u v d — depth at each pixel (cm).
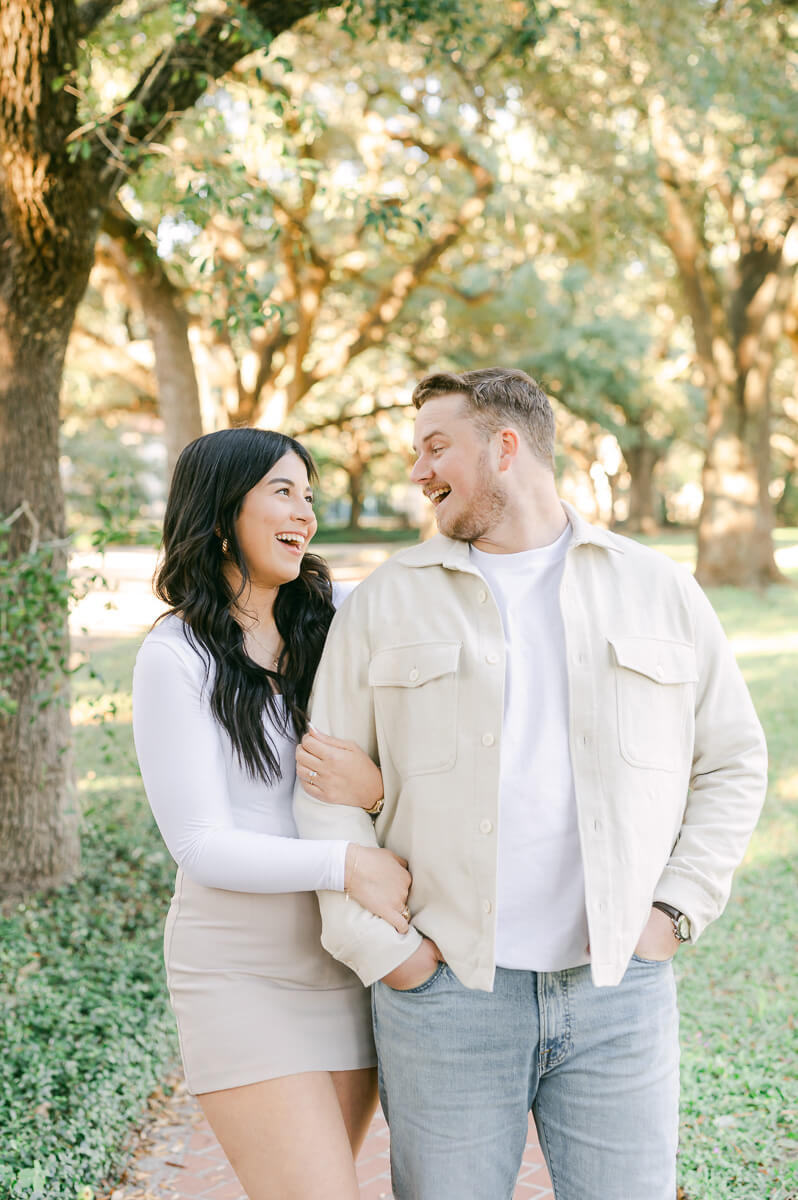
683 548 2891
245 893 218
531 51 800
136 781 780
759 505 1945
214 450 231
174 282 1405
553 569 217
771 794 745
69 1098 362
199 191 476
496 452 214
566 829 204
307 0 501
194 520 230
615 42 966
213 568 230
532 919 203
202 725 218
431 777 206
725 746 220
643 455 4100
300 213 1263
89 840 643
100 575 490
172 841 217
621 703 206
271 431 237
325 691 222
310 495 243
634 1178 200
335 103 1278
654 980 208
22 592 517
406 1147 206
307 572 248
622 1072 202
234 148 652
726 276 2031
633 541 226
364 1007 228
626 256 1694
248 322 498
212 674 222
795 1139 333
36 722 561
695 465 5034
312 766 217
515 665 210
